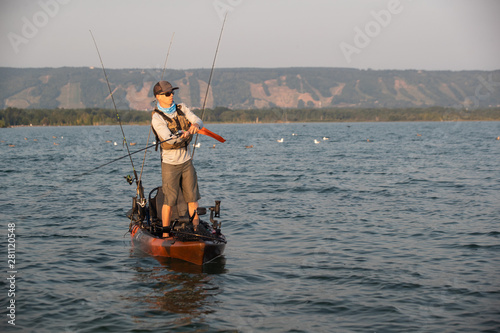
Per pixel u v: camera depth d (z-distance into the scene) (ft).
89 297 21.84
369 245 30.60
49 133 370.53
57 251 29.27
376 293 22.30
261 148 157.79
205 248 25.55
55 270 25.61
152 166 89.40
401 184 60.54
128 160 107.34
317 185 60.49
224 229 35.37
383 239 32.09
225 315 19.99
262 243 31.30
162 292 22.53
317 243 31.19
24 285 23.30
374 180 65.21
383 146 161.48
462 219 38.17
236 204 46.55
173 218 27.68
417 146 159.12
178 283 23.68
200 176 72.33
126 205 45.47
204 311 20.39
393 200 48.14
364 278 24.29
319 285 23.40
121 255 28.40
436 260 27.27
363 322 19.34
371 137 244.63
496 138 209.46
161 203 29.48
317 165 90.84
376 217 39.47
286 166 89.15
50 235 33.32
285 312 20.30
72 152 144.25
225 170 81.87
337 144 179.83
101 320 19.44
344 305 20.98
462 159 101.65
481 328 18.62
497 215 39.50
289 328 18.81
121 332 18.44
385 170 79.36
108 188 58.08
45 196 51.29
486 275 24.52
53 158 117.08
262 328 18.84
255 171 79.92
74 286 23.24
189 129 25.44
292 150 144.36
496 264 26.37
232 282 23.84
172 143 25.64
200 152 138.41
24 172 79.92
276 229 35.29
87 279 24.23
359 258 27.76
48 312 20.17
